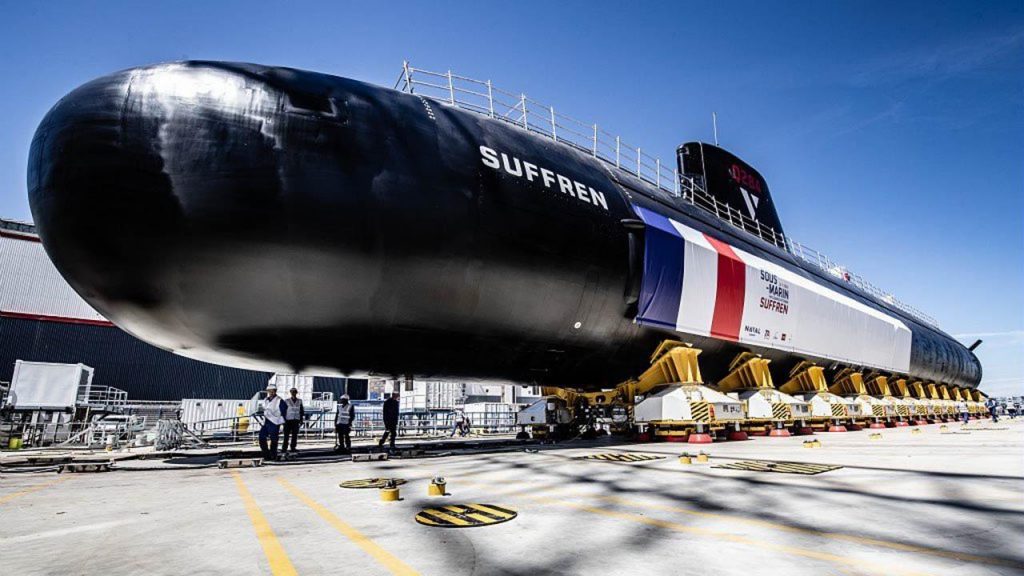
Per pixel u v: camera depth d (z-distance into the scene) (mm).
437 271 12023
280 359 12766
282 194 10367
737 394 21953
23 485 8867
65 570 3883
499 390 63969
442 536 4750
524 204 13508
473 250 12469
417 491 7469
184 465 12242
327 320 11594
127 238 10008
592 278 15062
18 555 4309
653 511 5812
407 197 11461
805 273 29141
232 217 10109
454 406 57906
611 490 7363
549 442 19828
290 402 15102
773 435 22516
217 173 10070
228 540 4746
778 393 22266
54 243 10430
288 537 4816
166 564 4004
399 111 12414
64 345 39250
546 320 14602
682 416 17234
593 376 18469
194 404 34000
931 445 16312
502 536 4715
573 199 14867
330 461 12930
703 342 19797
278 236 10398
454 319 12922
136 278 10469
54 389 23469
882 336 34375
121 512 6227
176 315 11148
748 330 21156
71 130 10000
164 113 10188
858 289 38094
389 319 12102
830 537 4582
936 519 5305
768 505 6125
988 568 3668
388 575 3627
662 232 17312
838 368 30641
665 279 17109
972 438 20234
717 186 26906
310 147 10758
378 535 4820
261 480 9227
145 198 9867
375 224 11094
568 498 6719
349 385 54625
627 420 20125
